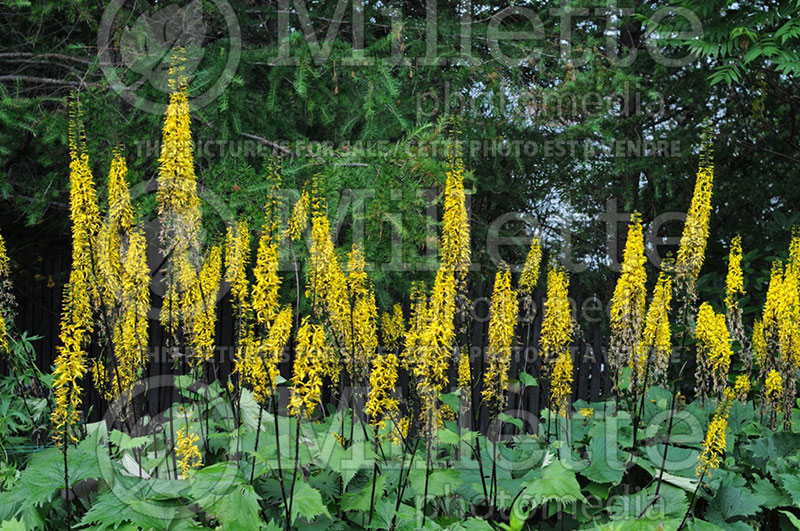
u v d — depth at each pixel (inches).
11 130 228.1
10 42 257.6
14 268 301.0
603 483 152.2
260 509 119.7
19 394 174.4
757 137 357.1
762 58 307.6
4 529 112.7
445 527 134.1
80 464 129.9
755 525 156.9
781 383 176.1
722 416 147.3
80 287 137.3
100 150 201.5
